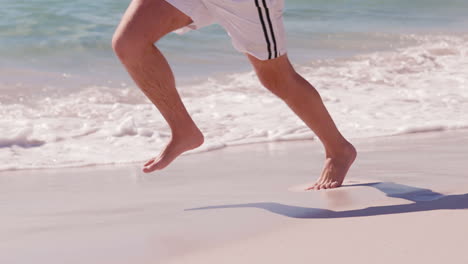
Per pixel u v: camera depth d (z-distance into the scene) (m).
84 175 3.59
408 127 4.86
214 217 2.31
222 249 1.85
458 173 3.07
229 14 2.53
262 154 4.11
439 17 12.84
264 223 2.16
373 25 11.48
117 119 5.29
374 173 3.16
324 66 7.91
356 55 8.70
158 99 2.59
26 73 6.80
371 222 2.07
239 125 5.16
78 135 4.75
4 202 2.79
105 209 2.57
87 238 2.07
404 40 10.13
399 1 14.39
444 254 1.65
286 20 11.53
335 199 2.55
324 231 1.99
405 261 1.61
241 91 6.45
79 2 10.99
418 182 2.87
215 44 8.76
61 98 5.91
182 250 1.86
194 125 2.65
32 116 5.24
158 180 3.28
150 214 2.42
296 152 4.15
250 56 2.71
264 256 1.74
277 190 2.86
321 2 13.59
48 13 9.81
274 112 5.61
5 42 8.01
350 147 2.95
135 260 1.79
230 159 3.94
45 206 2.68
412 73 7.64
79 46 8.11
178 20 2.57
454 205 2.28
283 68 2.72
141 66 2.53
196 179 3.27
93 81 6.66
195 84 6.71
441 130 4.90
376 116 5.43
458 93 6.44
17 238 2.11
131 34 2.49
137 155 4.27
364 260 1.64
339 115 5.48
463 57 8.76
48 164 3.98
